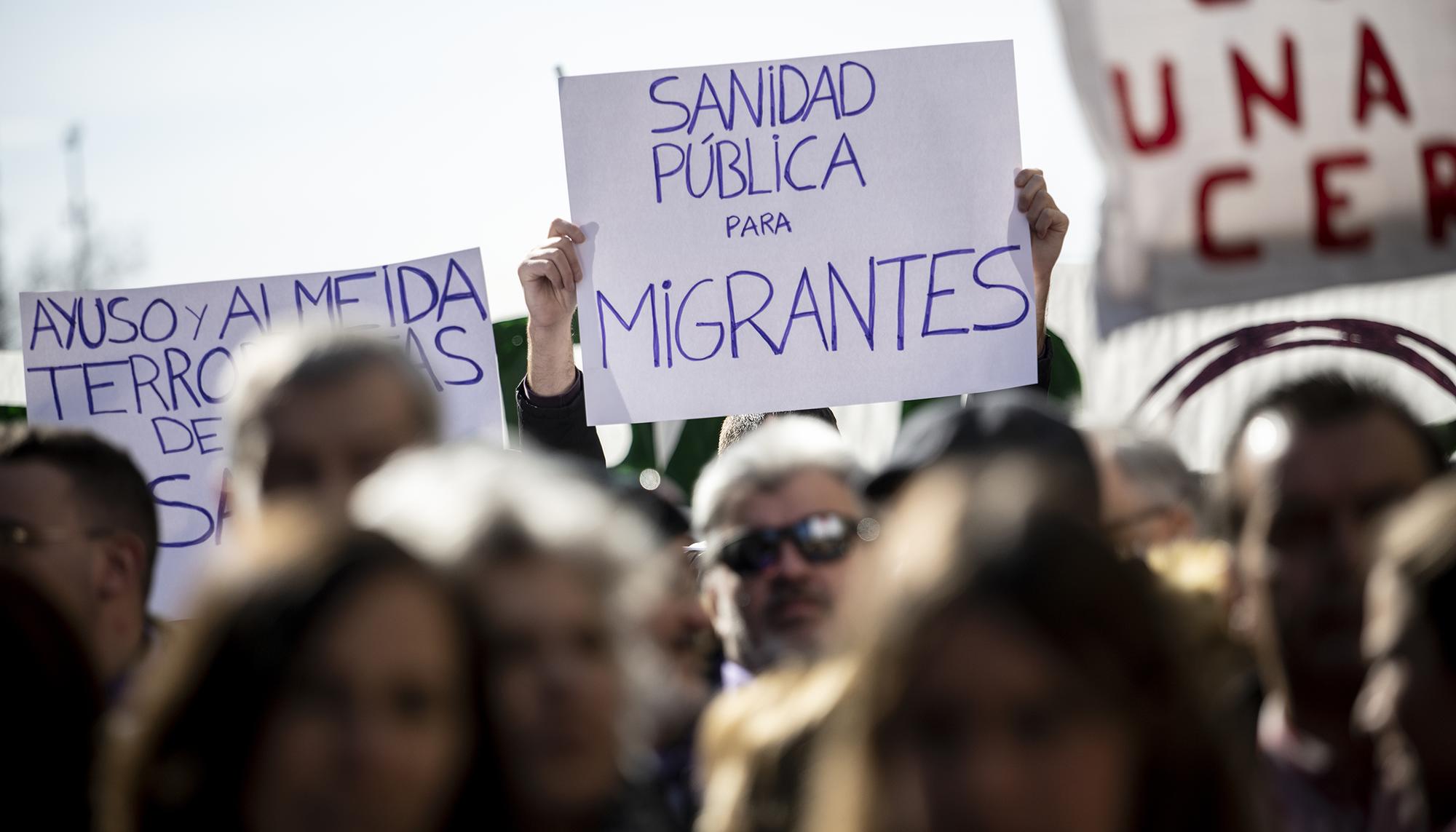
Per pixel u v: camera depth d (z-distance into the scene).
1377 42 7.22
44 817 3.26
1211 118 7.29
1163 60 7.32
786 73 7.29
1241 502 3.81
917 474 3.43
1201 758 2.55
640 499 4.90
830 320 7.19
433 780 2.57
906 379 7.14
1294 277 7.26
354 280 7.95
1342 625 3.62
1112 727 2.43
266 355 3.88
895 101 7.23
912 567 2.48
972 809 2.37
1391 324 9.34
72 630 3.42
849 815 2.56
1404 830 3.21
